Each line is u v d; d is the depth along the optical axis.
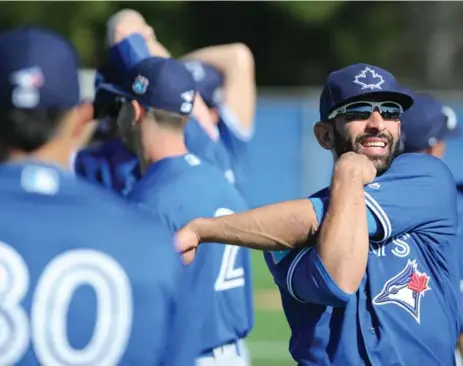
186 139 21.14
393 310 14.56
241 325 19.08
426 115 19.94
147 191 17.75
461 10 119.12
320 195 14.74
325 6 111.56
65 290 10.42
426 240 14.88
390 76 14.92
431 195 14.77
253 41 114.75
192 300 18.25
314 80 116.81
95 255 10.61
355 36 116.25
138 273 10.77
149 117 17.98
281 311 42.38
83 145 21.06
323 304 14.16
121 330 10.63
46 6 98.50
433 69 119.44
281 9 111.88
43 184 10.67
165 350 10.95
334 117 15.09
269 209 14.23
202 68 23.00
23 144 10.61
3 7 97.94
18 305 10.24
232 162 23.75
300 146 76.25
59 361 10.33
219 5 110.38
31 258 10.36
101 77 20.89
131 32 21.25
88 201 10.82
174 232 15.03
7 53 10.45
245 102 24.39
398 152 15.54
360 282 14.31
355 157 14.27
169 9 105.75
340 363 14.45
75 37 98.81
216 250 18.53
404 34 119.25
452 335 15.05
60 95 10.53
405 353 14.52
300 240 14.15
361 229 13.84
